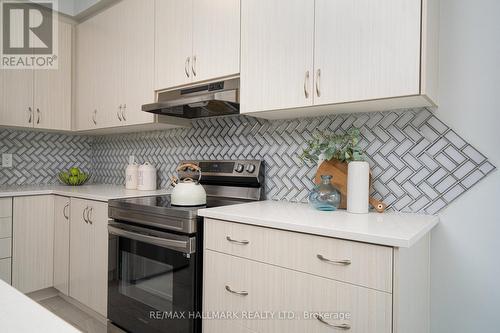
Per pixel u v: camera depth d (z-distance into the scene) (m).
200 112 2.11
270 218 1.28
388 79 1.22
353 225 1.15
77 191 2.38
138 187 2.52
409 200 1.48
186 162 2.31
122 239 1.83
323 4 1.38
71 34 2.83
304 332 1.15
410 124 1.48
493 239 1.29
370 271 1.02
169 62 2.04
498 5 1.28
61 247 2.38
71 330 0.44
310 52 1.42
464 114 1.36
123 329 1.85
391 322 0.98
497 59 1.29
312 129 1.78
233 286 1.36
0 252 2.21
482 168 1.32
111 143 3.08
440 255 1.40
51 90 2.71
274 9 1.54
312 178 1.78
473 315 1.33
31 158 2.88
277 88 1.52
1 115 2.44
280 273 1.22
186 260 1.48
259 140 2.01
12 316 0.47
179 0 1.99
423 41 1.15
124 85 2.35
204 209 1.50
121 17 2.38
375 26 1.25
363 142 1.60
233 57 1.72
